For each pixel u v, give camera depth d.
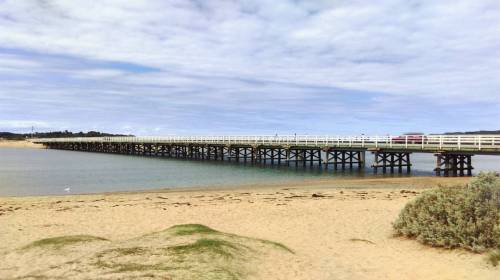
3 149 109.88
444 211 10.80
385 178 30.56
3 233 12.56
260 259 8.61
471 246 9.76
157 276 7.09
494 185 10.70
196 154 60.72
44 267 7.89
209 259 7.96
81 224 14.02
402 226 11.81
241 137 48.78
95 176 35.50
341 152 43.16
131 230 13.20
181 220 14.62
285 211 15.91
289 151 43.16
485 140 28.06
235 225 13.70
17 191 26.20
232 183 29.33
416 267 8.89
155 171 39.56
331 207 16.62
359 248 10.57
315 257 9.53
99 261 7.90
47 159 61.19
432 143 32.28
